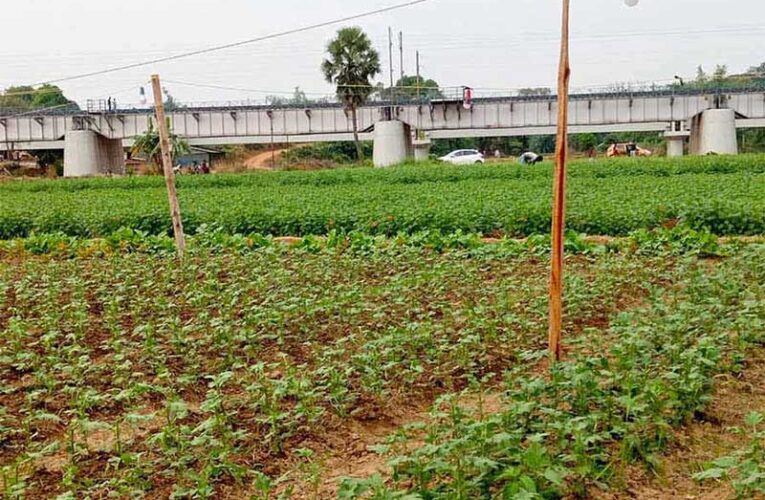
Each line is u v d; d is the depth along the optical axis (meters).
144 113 60.97
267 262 17.55
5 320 13.61
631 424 7.40
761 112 57.66
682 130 63.03
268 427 8.38
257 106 62.16
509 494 5.86
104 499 7.02
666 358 9.30
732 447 7.67
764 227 21.08
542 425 7.32
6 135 60.84
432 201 27.06
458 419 7.29
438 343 10.78
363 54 64.56
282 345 11.35
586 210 22.47
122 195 39.41
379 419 8.79
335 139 65.38
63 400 9.56
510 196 28.36
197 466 7.55
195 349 10.95
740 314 10.93
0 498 6.99
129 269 16.83
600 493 6.68
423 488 6.21
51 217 26.84
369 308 12.63
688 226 20.70
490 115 60.97
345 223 24.06
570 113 59.00
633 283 14.63
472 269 15.84
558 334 9.51
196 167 67.81
